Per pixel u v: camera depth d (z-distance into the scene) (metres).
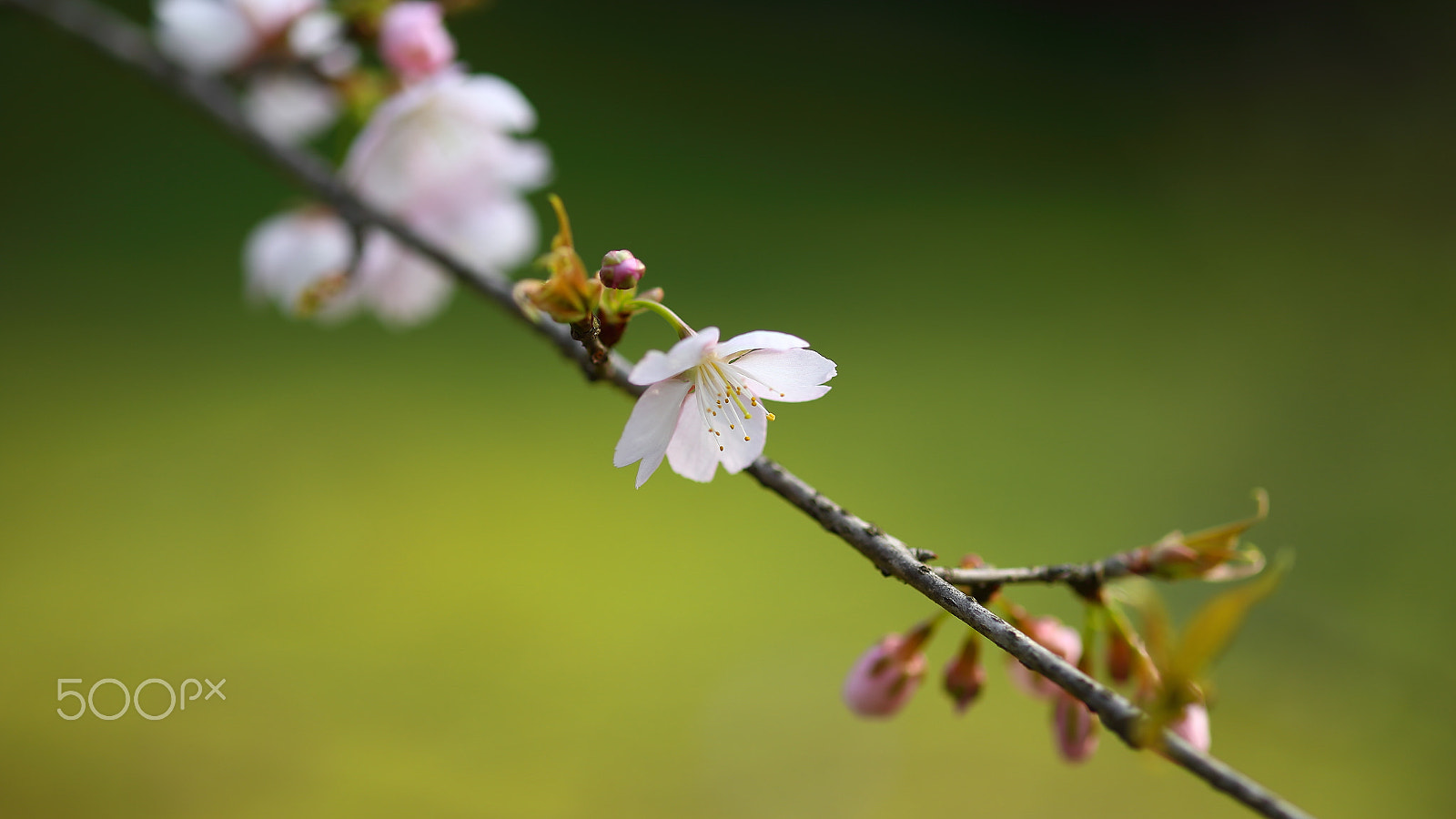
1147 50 2.76
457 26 2.52
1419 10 2.44
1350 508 1.28
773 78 2.61
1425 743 0.92
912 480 1.31
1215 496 1.32
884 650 0.55
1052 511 1.27
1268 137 2.40
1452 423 1.40
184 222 1.82
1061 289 1.88
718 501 1.26
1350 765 0.91
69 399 1.36
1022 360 1.63
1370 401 1.46
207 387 1.42
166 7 0.64
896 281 1.87
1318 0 2.59
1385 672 0.98
